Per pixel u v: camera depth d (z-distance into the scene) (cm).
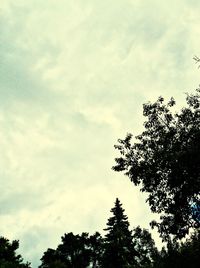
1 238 4250
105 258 5441
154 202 2495
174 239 2453
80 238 6625
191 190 2256
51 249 6338
